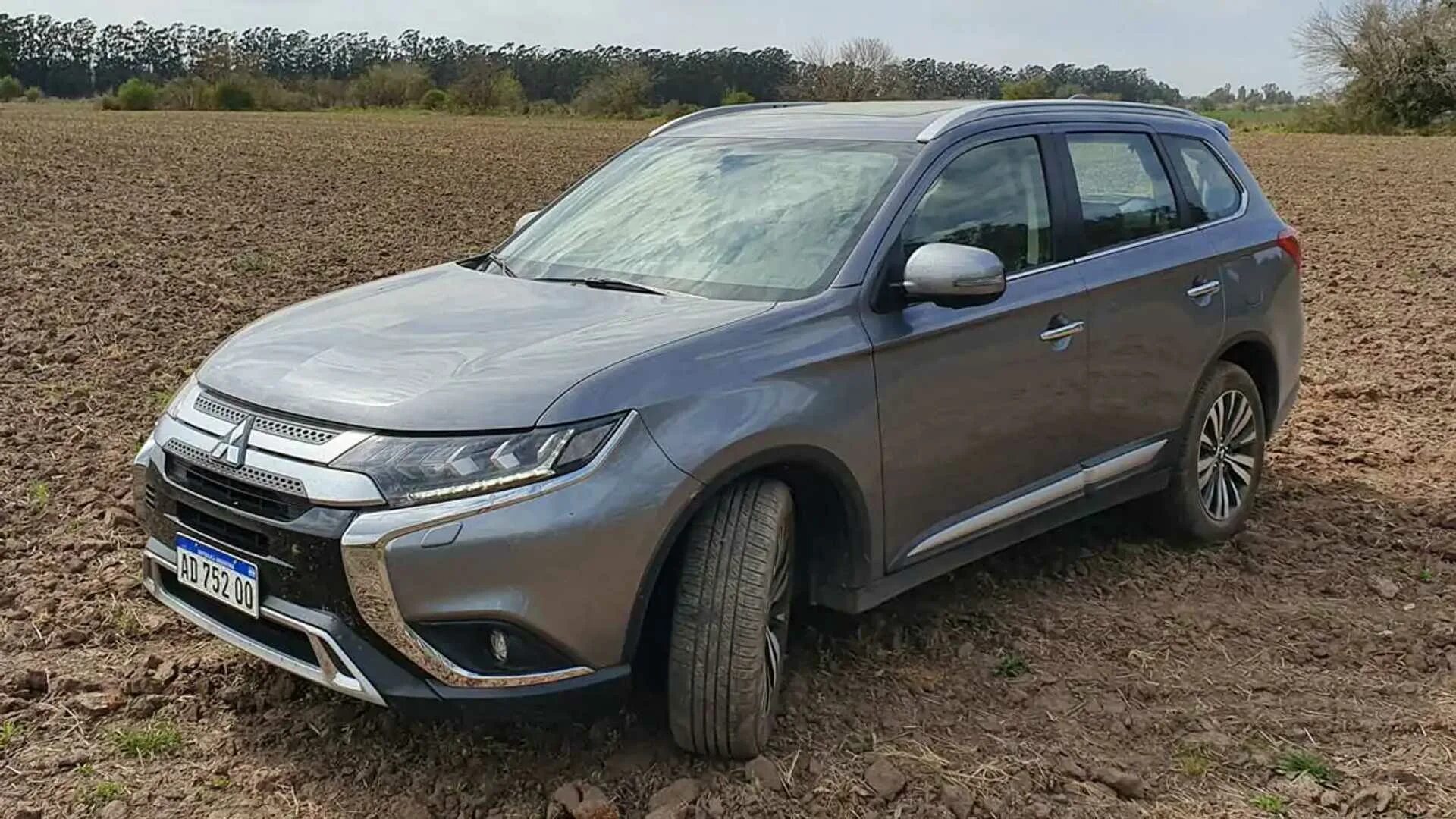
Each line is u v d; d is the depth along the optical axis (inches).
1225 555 232.4
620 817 145.9
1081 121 211.3
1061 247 198.2
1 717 164.2
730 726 150.0
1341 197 971.3
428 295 178.9
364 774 153.7
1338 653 196.1
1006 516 189.5
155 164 1109.1
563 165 1238.3
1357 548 238.7
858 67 2861.7
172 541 155.4
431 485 136.0
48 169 1006.4
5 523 230.1
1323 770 162.1
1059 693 179.2
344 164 1189.1
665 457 142.8
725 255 178.4
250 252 593.0
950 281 163.5
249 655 181.0
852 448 162.1
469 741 160.9
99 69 4522.6
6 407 306.0
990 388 181.8
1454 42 2341.3
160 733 160.1
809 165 190.4
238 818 145.3
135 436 285.9
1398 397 352.2
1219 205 236.5
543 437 138.0
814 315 161.9
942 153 185.9
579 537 137.6
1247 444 240.5
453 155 1369.3
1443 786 160.4
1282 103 4097.0
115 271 520.1
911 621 198.8
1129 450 212.5
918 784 154.6
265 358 157.8
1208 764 163.6
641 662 162.7
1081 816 151.6
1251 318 234.5
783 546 154.8
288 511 141.4
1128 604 210.4
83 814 145.0
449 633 137.4
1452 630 202.1
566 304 168.9
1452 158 1462.8
